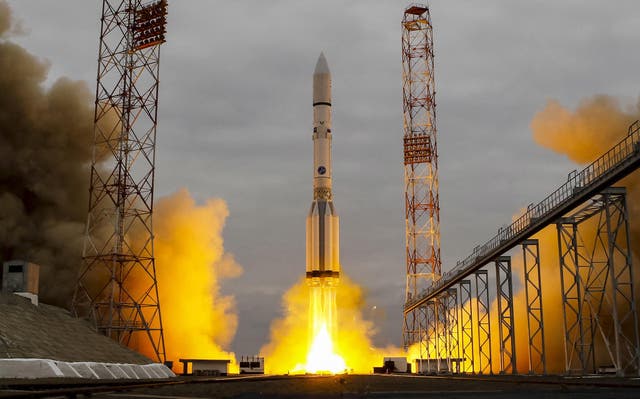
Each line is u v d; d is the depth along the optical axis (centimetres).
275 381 7162
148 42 11269
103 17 11331
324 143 12488
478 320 11069
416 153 14675
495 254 9594
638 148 6147
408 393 4675
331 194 12444
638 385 4919
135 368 7838
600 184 6744
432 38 14825
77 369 6450
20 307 8681
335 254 12231
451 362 12444
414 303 13900
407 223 14612
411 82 14775
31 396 3606
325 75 12644
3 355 6512
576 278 7819
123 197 11156
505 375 9119
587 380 6106
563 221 7981
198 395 4619
